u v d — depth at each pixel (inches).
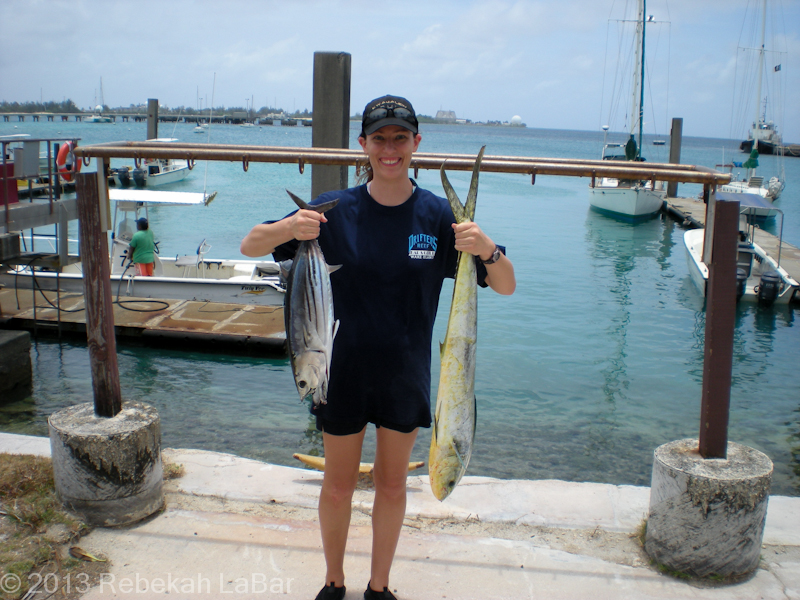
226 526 134.4
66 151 351.9
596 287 632.4
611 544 131.7
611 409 326.0
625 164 131.3
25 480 141.7
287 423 295.3
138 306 452.8
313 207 88.7
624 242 924.6
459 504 146.7
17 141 334.6
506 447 275.1
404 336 98.0
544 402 333.4
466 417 95.3
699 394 352.2
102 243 132.6
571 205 1348.4
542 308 542.6
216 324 418.3
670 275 706.2
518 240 910.4
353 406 99.0
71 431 129.3
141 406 144.7
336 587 108.0
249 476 158.7
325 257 97.9
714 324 120.0
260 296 472.1
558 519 140.9
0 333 319.9
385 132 92.5
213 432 282.5
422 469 238.4
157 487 138.3
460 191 1471.5
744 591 116.6
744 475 115.6
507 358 406.9
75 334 426.3
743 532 116.6
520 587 116.5
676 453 127.2
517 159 133.8
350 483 104.8
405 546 129.0
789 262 708.0
